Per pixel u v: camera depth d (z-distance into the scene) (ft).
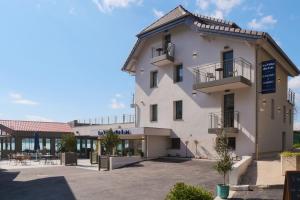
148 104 93.97
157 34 91.71
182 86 84.79
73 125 133.18
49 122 136.87
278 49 74.79
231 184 43.65
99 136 93.25
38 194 45.98
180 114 85.76
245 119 70.85
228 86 70.95
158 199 39.81
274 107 80.43
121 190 45.85
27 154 110.83
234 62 73.46
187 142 82.02
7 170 76.95
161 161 77.25
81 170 75.31
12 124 124.47
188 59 83.82
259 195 37.81
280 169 51.13
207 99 78.59
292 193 27.02
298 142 130.72
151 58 94.07
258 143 69.10
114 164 73.97
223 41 76.02
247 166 54.24
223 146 40.88
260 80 71.00
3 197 45.01
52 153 124.88
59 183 53.93
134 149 87.92
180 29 86.74
